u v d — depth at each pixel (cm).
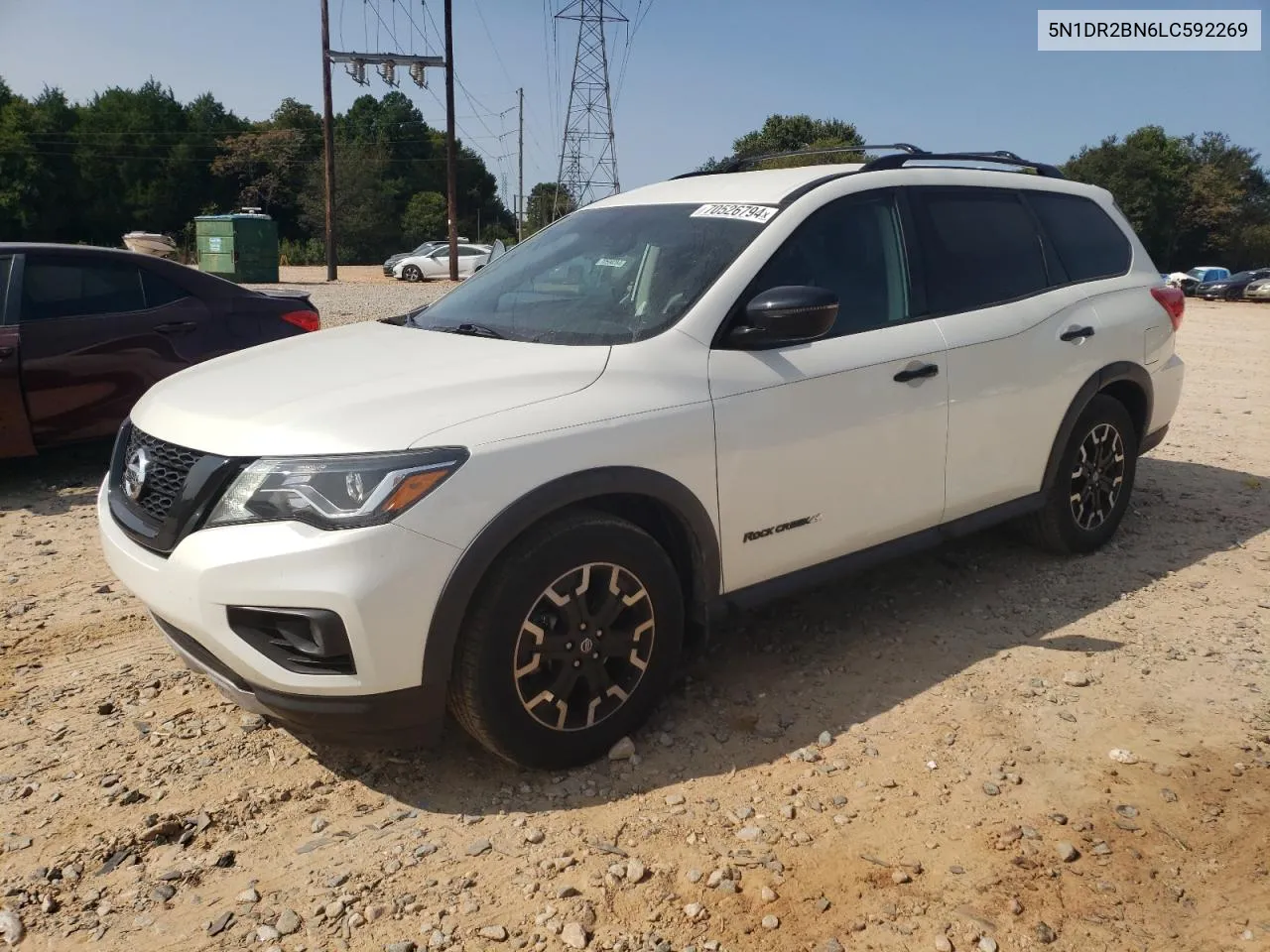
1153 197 6956
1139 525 552
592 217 423
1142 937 242
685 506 315
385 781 304
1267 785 304
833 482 358
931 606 437
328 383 305
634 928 242
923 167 427
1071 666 380
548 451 284
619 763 313
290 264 5775
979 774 308
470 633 278
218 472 273
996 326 413
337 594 257
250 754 319
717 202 384
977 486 416
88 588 457
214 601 267
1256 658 388
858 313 374
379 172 6975
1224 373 1241
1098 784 303
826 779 305
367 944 237
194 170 7006
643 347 320
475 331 362
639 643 312
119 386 620
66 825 281
